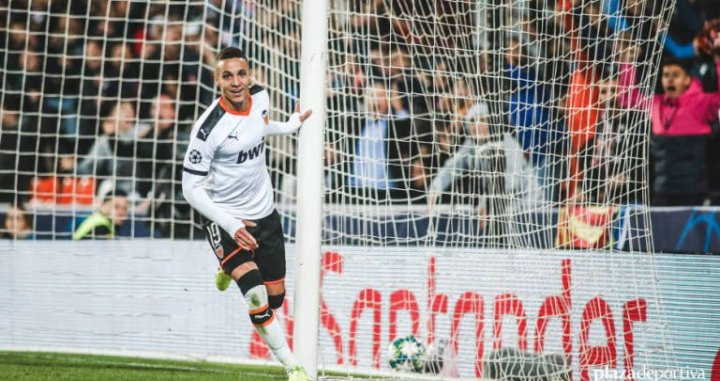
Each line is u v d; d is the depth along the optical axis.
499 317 23.52
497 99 25.81
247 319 26.08
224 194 18.62
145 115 33.56
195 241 26.83
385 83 26.05
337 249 24.94
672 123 29.30
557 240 23.45
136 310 27.14
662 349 22.38
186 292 26.73
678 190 29.33
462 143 27.67
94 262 27.59
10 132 29.38
